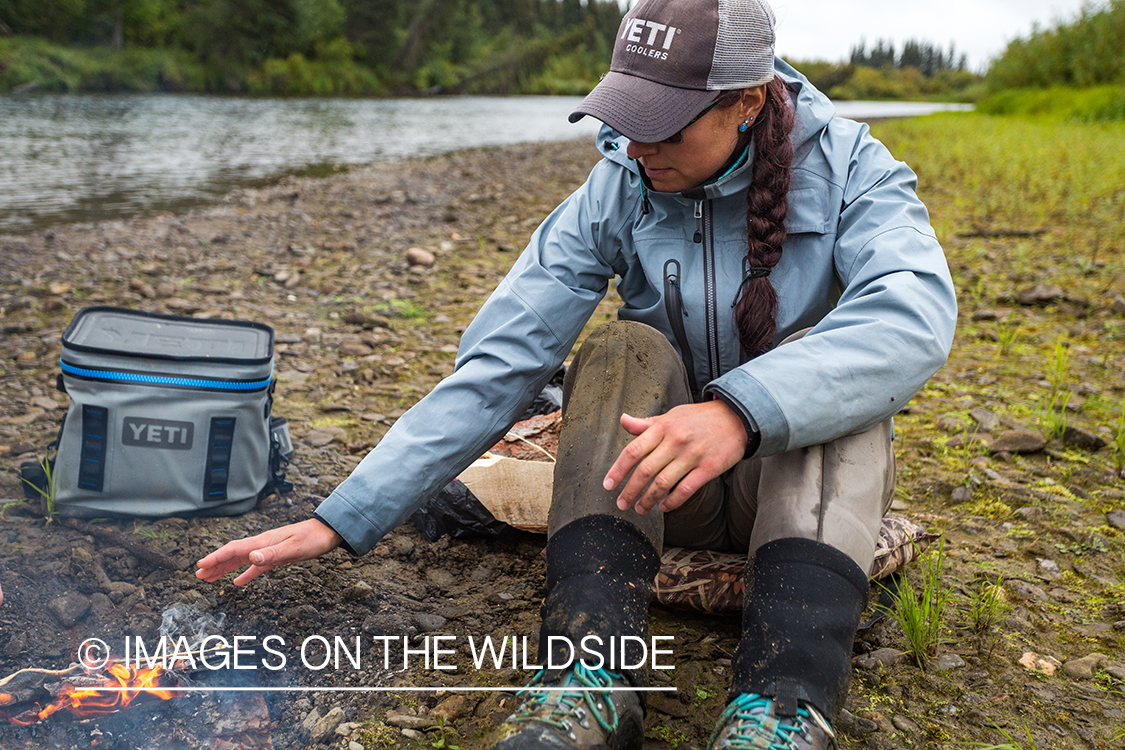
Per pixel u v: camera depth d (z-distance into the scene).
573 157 16.62
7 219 8.00
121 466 2.37
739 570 1.91
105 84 42.38
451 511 2.38
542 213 9.23
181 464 2.39
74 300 5.11
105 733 1.62
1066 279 5.67
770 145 1.58
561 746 1.18
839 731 1.65
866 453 1.47
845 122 1.74
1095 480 2.86
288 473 2.83
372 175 12.62
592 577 1.35
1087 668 1.83
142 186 10.72
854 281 1.55
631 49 1.54
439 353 4.33
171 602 2.07
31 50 39.41
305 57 57.09
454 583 2.22
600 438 1.48
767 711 1.24
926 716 1.70
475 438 1.66
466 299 5.47
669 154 1.57
